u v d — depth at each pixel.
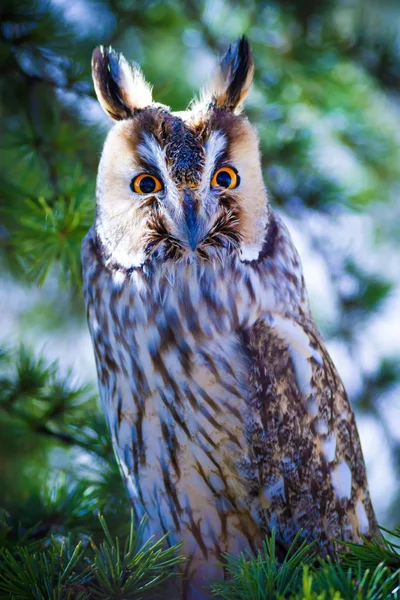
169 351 2.84
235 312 2.84
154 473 2.85
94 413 2.95
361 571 2.74
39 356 2.97
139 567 2.78
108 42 3.05
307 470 2.85
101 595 2.77
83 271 2.87
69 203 2.94
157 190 2.83
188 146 2.83
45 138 2.96
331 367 2.88
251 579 2.75
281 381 2.84
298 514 2.85
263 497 2.84
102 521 2.78
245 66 2.87
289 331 2.85
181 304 2.84
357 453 2.88
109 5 3.05
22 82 2.99
